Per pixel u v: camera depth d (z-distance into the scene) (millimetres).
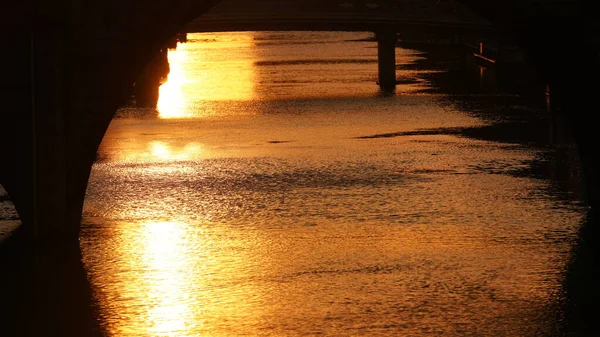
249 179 124062
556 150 141500
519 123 168250
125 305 79375
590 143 104312
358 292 81438
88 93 90312
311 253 92125
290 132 163125
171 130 166375
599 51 99125
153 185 120812
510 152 140500
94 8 89312
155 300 80312
